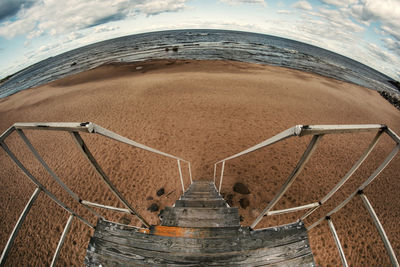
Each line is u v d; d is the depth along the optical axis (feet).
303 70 84.58
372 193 18.06
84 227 14.76
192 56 98.22
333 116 34.14
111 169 20.02
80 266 12.65
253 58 100.07
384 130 3.01
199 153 22.47
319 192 17.52
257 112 31.60
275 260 4.84
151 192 17.34
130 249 5.07
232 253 4.97
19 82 129.80
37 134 27.76
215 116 30.07
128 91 41.01
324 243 13.41
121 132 26.78
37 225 15.30
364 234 14.19
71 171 20.33
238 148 23.35
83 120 30.94
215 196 11.89
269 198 16.65
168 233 5.33
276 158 21.27
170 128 27.14
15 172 21.70
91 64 111.86
